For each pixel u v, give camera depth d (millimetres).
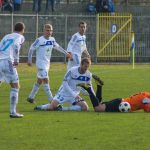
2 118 35531
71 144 27594
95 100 38500
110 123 33469
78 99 39438
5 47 36188
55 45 46250
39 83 45062
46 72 45312
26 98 48031
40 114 37281
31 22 88188
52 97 45375
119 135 29844
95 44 90750
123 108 38031
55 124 33094
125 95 50188
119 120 34594
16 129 31438
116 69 79938
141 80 63812
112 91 52969
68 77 39156
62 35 89625
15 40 36188
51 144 27625
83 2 99688
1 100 46312
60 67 81688
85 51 51219
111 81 62312
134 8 98750
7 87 55844
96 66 85250
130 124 33188
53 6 94688
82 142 28078
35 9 93938
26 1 99250
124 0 101312
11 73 36125
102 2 93625
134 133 30422
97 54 90812
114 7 97000
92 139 28812
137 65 88500
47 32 45656
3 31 87438
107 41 91188
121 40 91375
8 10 92375
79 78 39000
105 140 28562
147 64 90562
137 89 54844
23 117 35812
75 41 50500
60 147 26938
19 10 94188
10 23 87500
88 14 95312
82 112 38312
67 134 30078
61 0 100688
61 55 89312
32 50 45562
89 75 38969
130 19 91250
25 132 30578
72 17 89875
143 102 38094
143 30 92938
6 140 28531
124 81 62375
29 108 41188
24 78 66312
